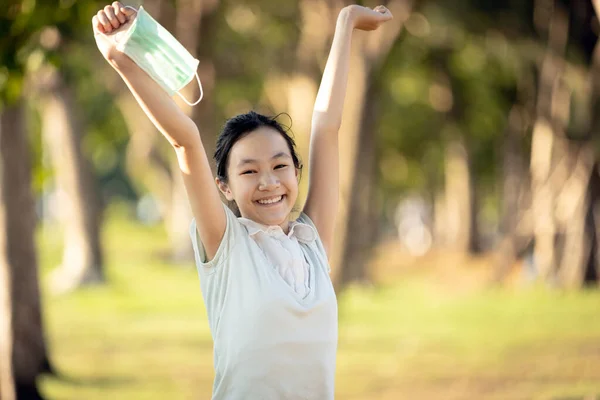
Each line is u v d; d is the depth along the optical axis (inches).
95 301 1106.1
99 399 512.7
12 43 389.7
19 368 519.5
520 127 1429.6
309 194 195.9
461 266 1582.2
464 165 1742.1
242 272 169.8
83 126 1349.7
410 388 535.8
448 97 1386.6
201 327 868.6
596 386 505.0
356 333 808.9
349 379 573.0
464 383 543.2
